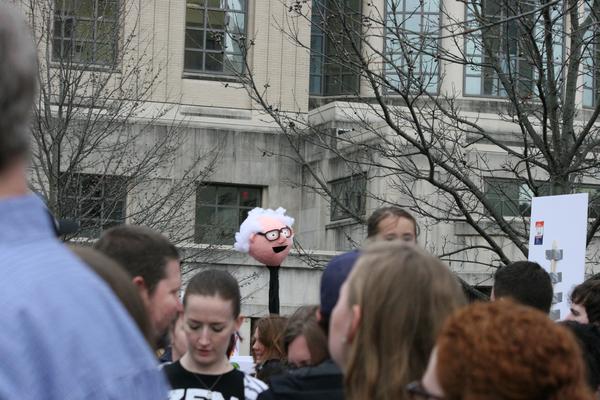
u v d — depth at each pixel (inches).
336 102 1354.6
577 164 616.1
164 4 1476.4
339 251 1288.1
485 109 1375.5
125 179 1004.6
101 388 100.8
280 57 1513.3
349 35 625.0
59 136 896.3
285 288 1202.6
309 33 1520.7
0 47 98.5
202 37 1505.9
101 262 138.8
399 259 153.9
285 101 1507.1
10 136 100.8
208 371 254.8
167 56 1429.6
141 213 1003.9
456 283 155.8
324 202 1441.9
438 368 121.0
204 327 250.7
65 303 101.7
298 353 258.7
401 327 149.8
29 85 100.3
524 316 119.6
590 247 1055.6
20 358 98.8
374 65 1105.4
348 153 1187.9
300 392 208.7
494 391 116.0
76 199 916.6
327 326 187.5
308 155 1459.2
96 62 1018.1
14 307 99.8
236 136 1485.0
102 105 969.5
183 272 1034.1
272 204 1494.8
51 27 992.9
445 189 631.2
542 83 615.5
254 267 1182.9
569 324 269.9
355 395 151.3
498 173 1304.1
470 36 642.2
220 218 1492.4
